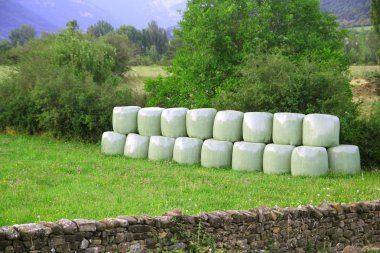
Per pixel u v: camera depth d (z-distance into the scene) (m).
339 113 17.17
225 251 7.89
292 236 8.65
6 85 24.44
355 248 8.90
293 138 15.36
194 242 7.66
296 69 18.12
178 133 17.16
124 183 13.37
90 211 10.32
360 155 16.58
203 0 23.45
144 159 17.41
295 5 23.12
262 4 23.25
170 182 13.55
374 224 9.62
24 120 23.22
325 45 22.86
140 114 17.86
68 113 21.41
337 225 9.12
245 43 21.72
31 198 11.49
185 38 23.16
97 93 21.66
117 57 38.44
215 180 13.88
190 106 22.44
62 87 22.19
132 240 7.41
